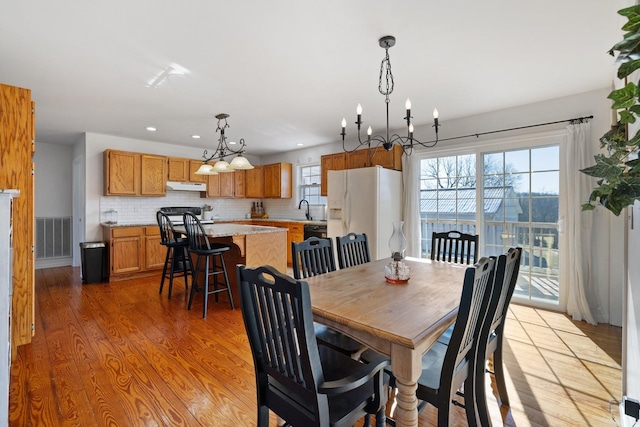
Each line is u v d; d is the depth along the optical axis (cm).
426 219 438
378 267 225
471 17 193
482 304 137
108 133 486
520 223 359
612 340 264
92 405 178
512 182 365
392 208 426
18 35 211
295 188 637
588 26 202
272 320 116
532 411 177
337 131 476
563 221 328
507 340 265
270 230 373
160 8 184
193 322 303
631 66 77
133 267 476
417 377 114
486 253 382
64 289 417
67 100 336
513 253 163
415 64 254
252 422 167
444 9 185
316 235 529
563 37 215
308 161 608
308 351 103
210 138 521
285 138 526
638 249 135
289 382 114
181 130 468
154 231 496
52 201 570
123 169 490
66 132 481
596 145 309
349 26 202
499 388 183
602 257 305
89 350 243
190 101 342
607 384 202
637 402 136
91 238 483
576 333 278
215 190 608
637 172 87
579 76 278
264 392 126
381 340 119
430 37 215
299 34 211
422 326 118
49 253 567
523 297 358
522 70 266
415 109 366
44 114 387
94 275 453
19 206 242
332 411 115
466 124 394
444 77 279
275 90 310
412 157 434
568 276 325
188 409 176
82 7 182
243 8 184
